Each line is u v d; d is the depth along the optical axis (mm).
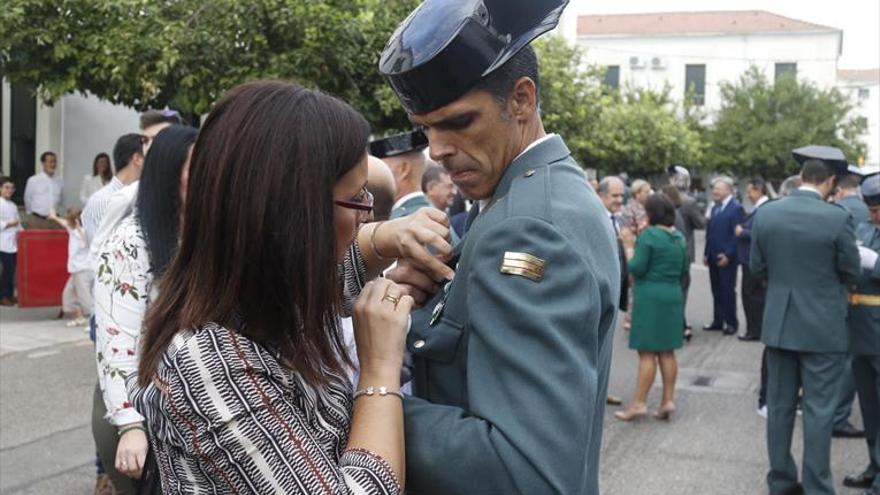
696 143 29266
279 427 1252
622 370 7809
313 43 8281
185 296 1332
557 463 1270
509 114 1469
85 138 13453
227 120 1312
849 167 6461
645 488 4809
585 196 1461
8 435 5383
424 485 1368
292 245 1285
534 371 1293
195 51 8148
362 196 1410
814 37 42188
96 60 8328
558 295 1333
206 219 1307
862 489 4906
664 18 45500
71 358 7520
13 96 12867
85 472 4773
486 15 1413
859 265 4453
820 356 4457
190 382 1247
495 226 1408
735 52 43000
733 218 9820
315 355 1335
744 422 6172
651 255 6008
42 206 10898
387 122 9516
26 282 9242
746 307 9500
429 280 1626
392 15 9266
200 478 1278
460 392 1459
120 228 2711
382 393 1376
